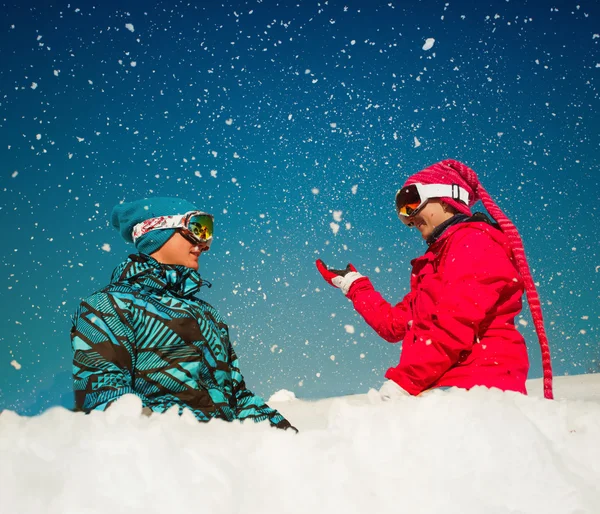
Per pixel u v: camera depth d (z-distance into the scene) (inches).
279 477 35.1
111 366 66.4
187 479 31.9
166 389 70.2
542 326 95.7
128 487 30.5
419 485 37.5
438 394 49.1
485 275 91.7
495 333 92.0
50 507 28.7
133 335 71.1
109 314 70.0
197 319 75.8
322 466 36.9
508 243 99.7
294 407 100.5
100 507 29.0
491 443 42.0
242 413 77.1
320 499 34.1
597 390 136.0
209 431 40.4
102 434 35.1
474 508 36.5
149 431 35.4
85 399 63.6
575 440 48.6
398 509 35.6
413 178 112.1
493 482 39.5
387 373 91.7
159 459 32.5
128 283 75.4
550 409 51.6
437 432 43.1
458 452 41.3
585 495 40.1
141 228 84.0
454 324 88.7
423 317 99.2
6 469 30.1
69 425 37.3
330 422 45.4
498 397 52.5
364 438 41.8
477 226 99.2
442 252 99.9
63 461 31.8
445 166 113.0
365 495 35.3
